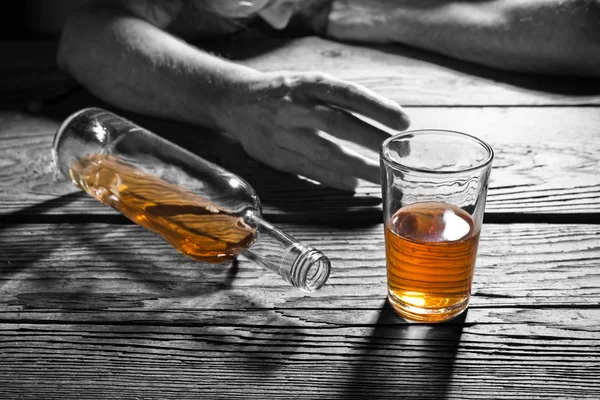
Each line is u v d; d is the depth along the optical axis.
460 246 0.81
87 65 1.24
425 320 0.86
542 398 0.79
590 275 0.91
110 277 0.93
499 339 0.84
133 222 1.02
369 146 1.00
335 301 0.89
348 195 1.05
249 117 1.08
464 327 0.86
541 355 0.83
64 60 1.28
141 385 0.81
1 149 1.16
